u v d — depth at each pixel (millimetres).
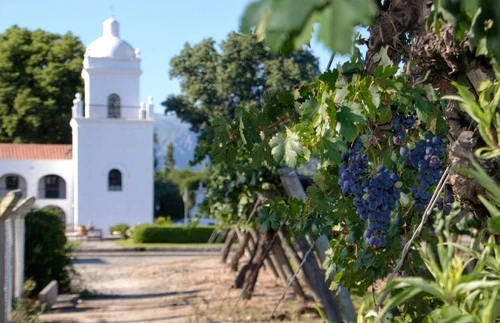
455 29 1892
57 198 48375
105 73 47594
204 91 45656
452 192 3459
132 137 47406
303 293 13094
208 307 13703
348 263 4289
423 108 3193
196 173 64875
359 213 3453
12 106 53375
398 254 4043
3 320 9547
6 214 9492
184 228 39438
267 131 4246
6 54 53281
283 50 1240
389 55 3463
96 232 44125
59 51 54438
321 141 3201
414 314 3389
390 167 3447
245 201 13516
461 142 3062
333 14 1114
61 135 53844
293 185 6703
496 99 2102
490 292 1896
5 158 47312
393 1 3176
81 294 17203
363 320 2344
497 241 2621
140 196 47438
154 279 20625
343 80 3367
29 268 16703
